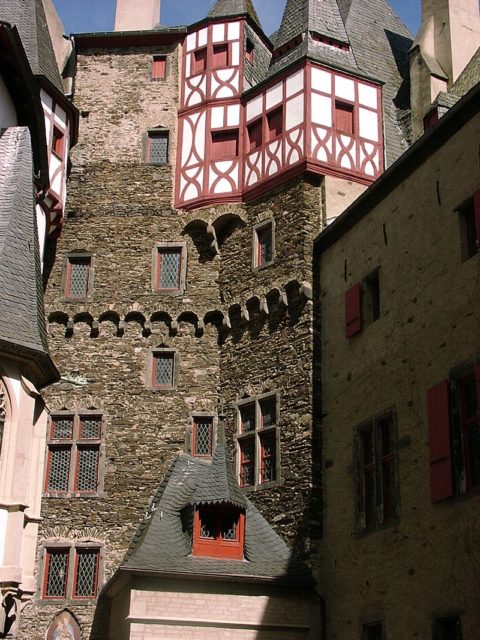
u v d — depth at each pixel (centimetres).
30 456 1683
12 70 2036
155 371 2402
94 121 2667
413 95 2712
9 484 1639
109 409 2356
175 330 2414
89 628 2144
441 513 1588
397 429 1772
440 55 2802
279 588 1884
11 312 1711
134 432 2330
